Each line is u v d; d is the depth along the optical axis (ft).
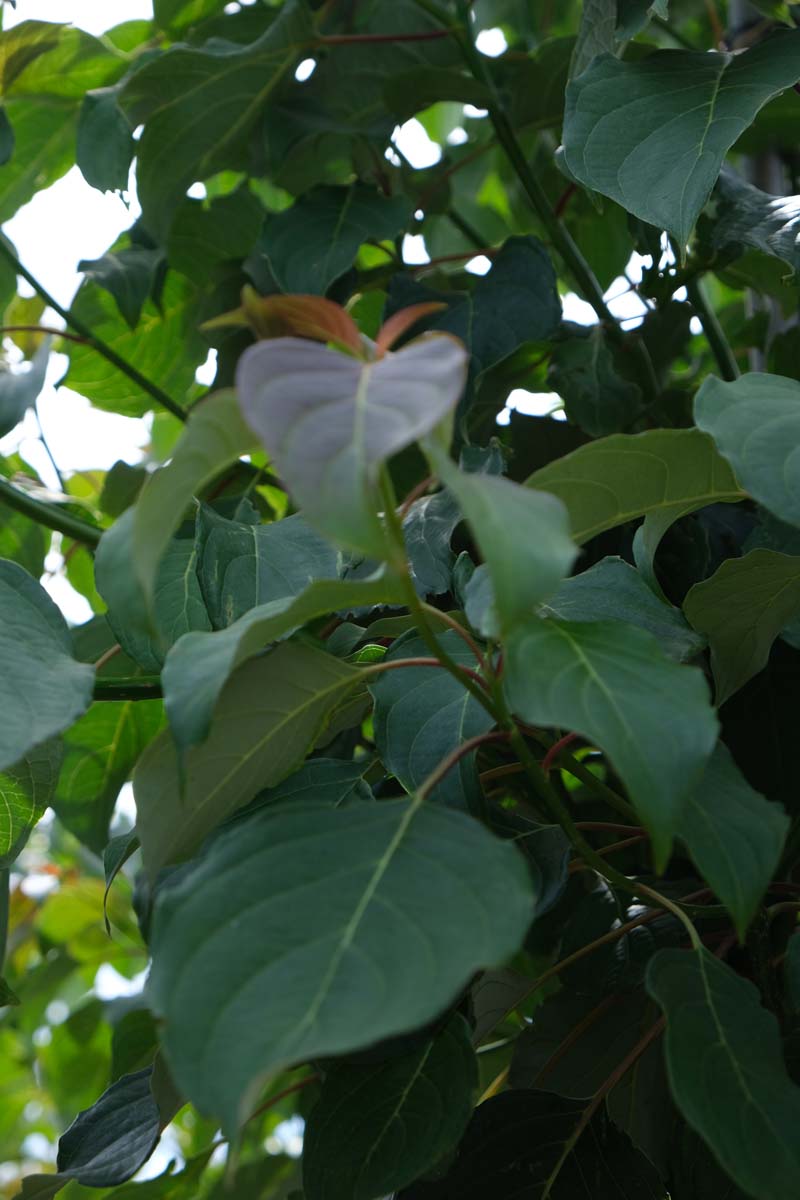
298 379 2.09
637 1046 2.75
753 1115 2.24
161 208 4.02
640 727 2.18
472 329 3.38
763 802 2.33
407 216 3.63
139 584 2.22
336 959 2.12
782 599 2.65
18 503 3.63
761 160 3.98
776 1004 2.74
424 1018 2.07
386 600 2.34
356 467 2.04
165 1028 2.10
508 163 4.94
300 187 4.33
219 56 3.54
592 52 3.24
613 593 2.63
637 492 2.50
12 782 2.81
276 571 2.76
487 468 2.88
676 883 3.09
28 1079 8.17
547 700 2.21
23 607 2.58
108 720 4.33
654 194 2.73
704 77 2.84
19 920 7.23
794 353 3.71
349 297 3.79
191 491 2.22
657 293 3.39
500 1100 2.73
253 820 2.26
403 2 4.32
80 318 4.51
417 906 2.16
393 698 2.55
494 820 2.66
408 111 3.82
